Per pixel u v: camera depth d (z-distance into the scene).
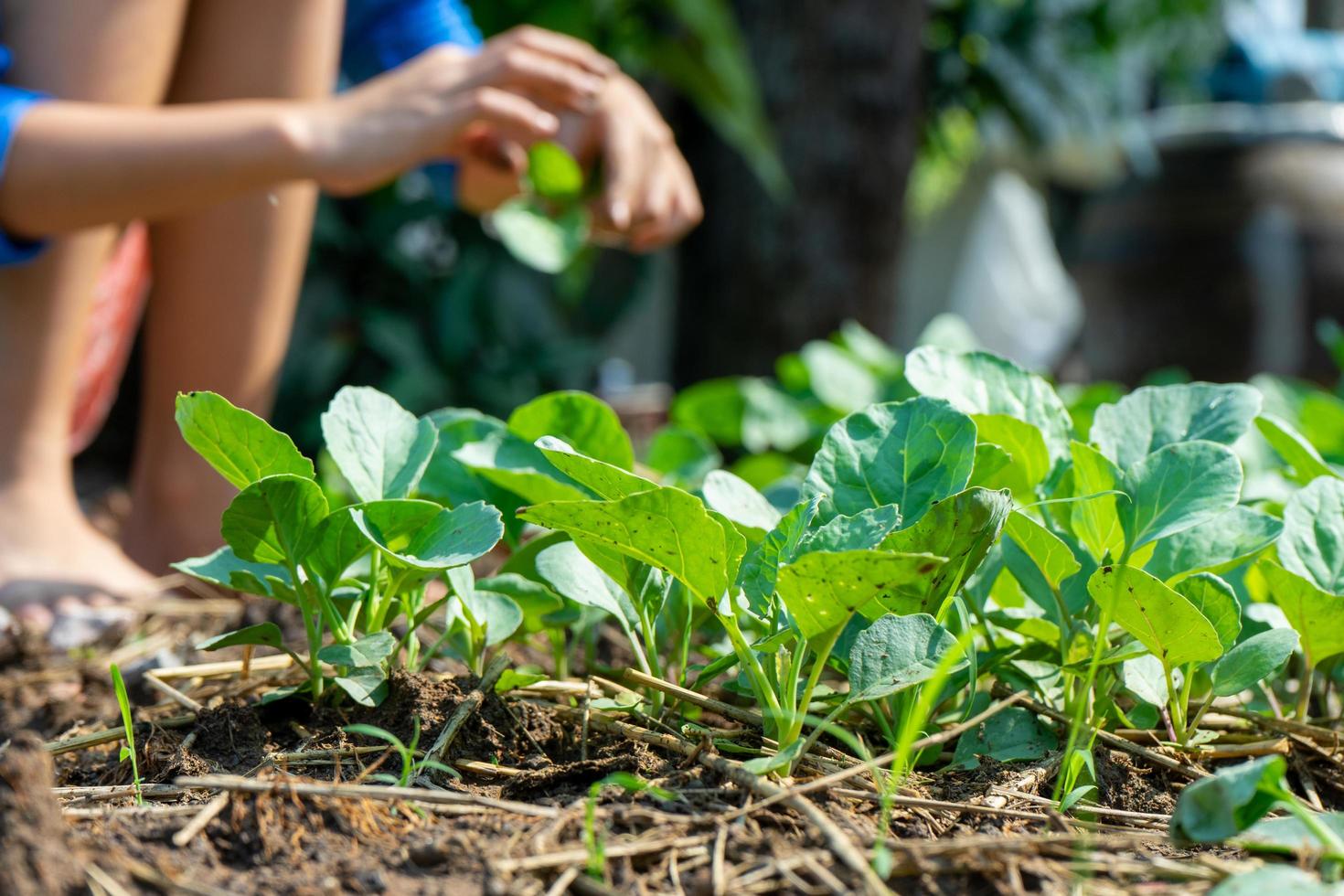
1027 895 0.54
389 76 1.36
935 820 0.62
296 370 3.17
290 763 0.68
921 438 0.70
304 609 0.71
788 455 1.62
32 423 1.33
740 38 3.07
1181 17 3.83
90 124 1.22
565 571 0.76
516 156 1.54
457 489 0.88
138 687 0.99
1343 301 3.01
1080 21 3.82
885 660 0.64
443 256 3.50
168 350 1.47
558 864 0.55
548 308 3.70
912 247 6.61
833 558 0.57
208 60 1.45
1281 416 1.38
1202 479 0.69
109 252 1.40
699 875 0.55
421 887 0.54
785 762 0.62
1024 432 0.77
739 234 3.10
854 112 3.04
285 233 1.46
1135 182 3.23
